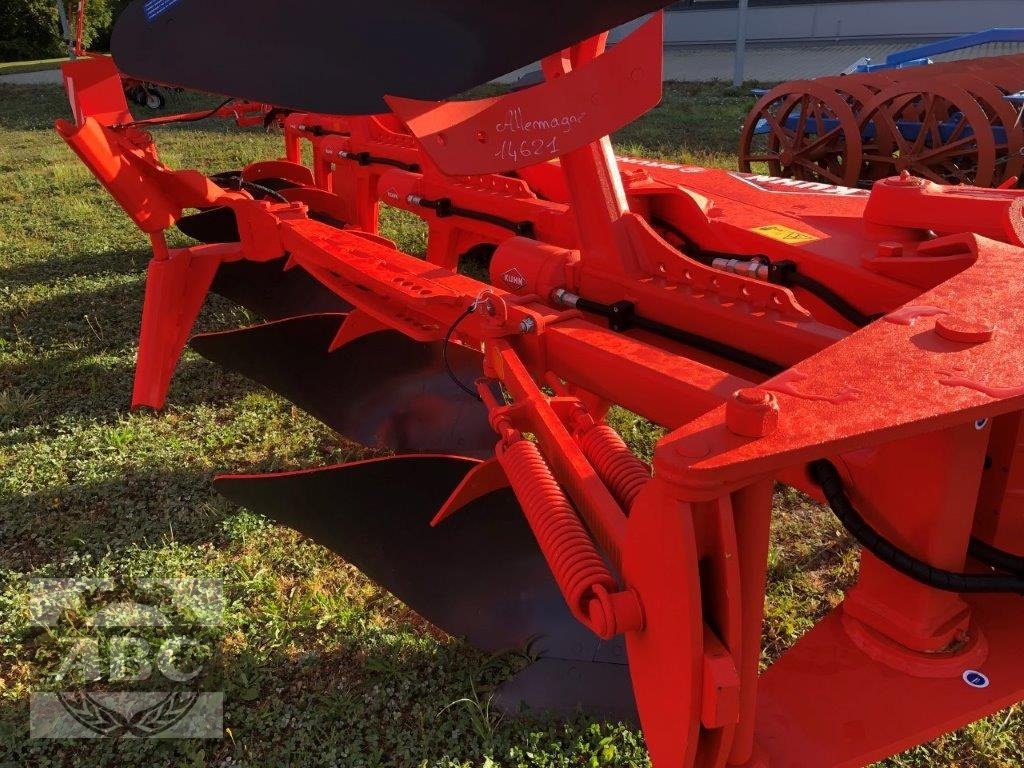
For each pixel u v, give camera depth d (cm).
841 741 138
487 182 361
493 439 327
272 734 218
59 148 1063
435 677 232
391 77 139
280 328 359
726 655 115
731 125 1096
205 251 357
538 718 216
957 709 142
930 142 595
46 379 420
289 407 384
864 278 217
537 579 244
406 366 351
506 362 209
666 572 117
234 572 277
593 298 237
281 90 155
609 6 134
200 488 323
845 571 268
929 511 140
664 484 109
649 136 1018
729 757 131
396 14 141
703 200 281
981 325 131
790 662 153
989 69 595
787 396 116
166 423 374
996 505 161
